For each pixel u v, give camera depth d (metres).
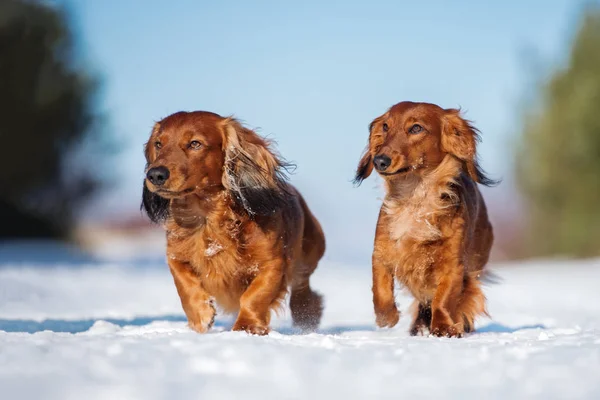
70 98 43.88
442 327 9.78
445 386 5.76
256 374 6.08
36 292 18.27
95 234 52.06
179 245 10.09
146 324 12.00
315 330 11.91
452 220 10.12
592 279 27.27
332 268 34.97
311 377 6.01
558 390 5.60
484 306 10.54
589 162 46.59
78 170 45.66
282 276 10.15
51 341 7.36
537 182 48.12
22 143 42.38
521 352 6.94
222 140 9.97
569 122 46.69
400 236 10.14
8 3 42.34
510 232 52.91
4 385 5.64
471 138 10.65
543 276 29.48
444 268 10.12
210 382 5.81
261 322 9.71
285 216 10.50
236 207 9.92
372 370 6.25
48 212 45.81
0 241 44.16
